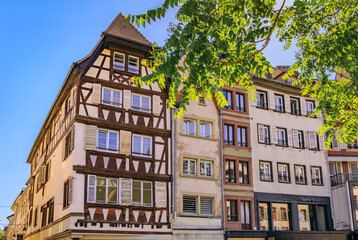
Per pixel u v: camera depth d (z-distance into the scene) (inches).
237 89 1023.6
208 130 956.6
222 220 903.1
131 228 779.4
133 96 864.9
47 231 923.4
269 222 981.8
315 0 303.9
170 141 880.9
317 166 1100.5
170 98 295.7
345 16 326.3
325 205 1082.7
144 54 892.6
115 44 849.5
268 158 1023.6
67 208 754.2
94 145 783.1
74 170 753.0
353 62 327.6
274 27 283.0
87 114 792.9
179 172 875.4
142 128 846.5
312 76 374.0
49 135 1105.4
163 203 832.3
